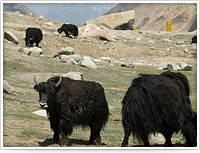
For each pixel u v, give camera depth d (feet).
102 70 186.91
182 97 55.83
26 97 106.11
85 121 61.00
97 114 61.82
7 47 185.57
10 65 155.53
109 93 132.57
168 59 271.69
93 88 61.21
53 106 56.85
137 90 49.96
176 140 68.13
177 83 56.34
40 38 225.76
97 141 61.98
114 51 278.05
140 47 302.66
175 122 53.72
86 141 65.26
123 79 171.83
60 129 57.06
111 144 63.26
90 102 60.54
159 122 51.80
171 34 382.22
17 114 81.35
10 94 105.19
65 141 57.16
